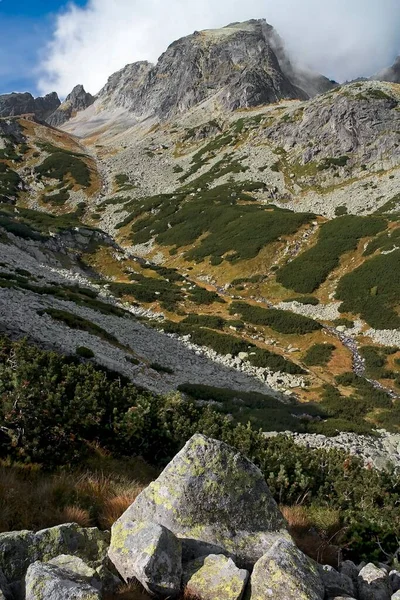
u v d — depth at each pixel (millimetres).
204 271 73500
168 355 38000
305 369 40719
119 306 53250
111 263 75562
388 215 75188
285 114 156625
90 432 11508
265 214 84625
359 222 71000
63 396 11641
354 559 8445
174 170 150250
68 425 10445
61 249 73312
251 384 36250
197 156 156875
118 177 144625
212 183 126500
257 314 52594
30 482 8008
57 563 5086
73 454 9969
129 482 9492
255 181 121750
